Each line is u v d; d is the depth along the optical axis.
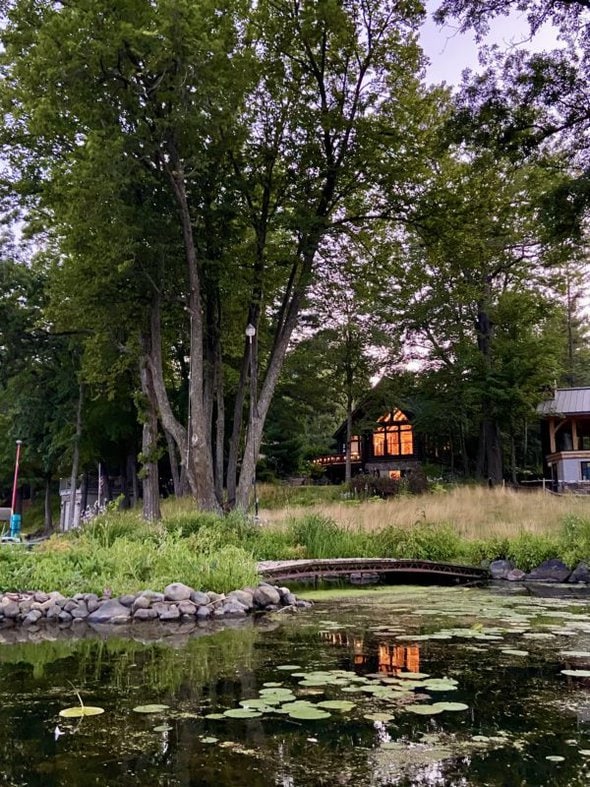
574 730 2.92
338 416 46.16
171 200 15.44
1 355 24.45
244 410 26.66
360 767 2.48
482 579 12.05
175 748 2.72
